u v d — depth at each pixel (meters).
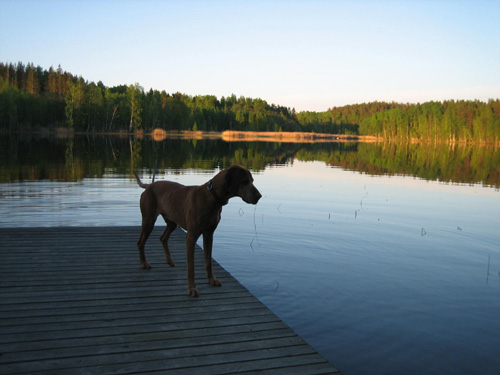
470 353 3.89
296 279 5.69
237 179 4.05
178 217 4.50
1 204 9.98
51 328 3.29
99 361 2.84
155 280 4.57
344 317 4.56
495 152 49.91
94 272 4.73
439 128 99.38
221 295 4.22
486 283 5.73
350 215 10.15
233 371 2.81
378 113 124.69
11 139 40.34
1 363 2.75
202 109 98.81
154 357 2.93
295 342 3.27
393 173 21.03
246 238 7.80
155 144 41.19
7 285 4.21
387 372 3.54
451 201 12.60
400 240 7.94
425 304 4.98
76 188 12.58
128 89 76.62
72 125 66.50
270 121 112.88
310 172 20.25
